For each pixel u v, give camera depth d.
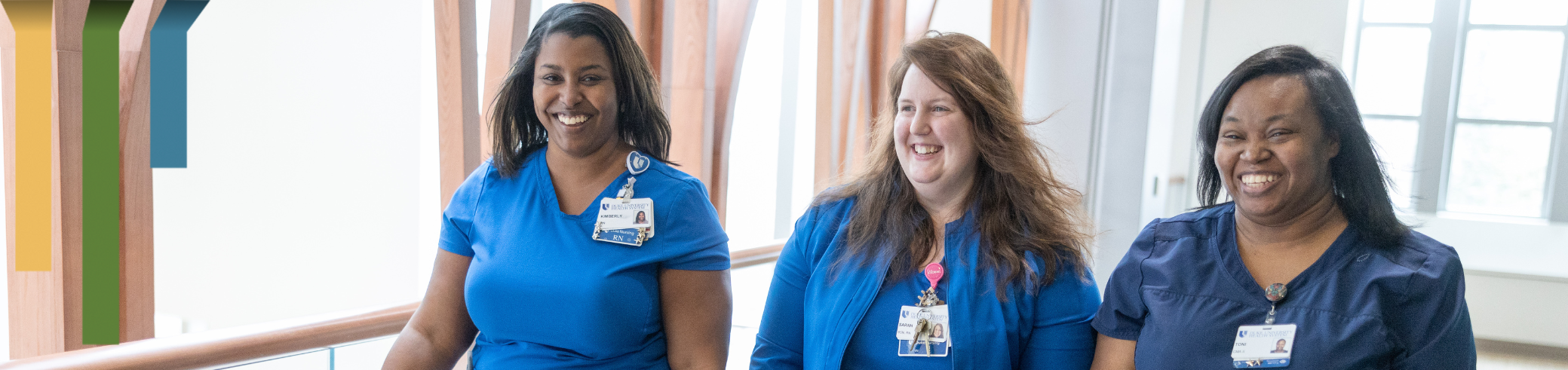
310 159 9.88
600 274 1.35
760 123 3.93
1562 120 5.04
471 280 1.43
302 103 9.90
